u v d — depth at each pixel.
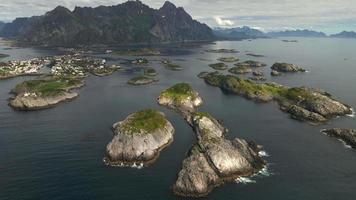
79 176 86.06
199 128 114.00
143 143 97.75
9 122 130.00
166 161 95.06
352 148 108.56
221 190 81.12
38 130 120.50
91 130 120.31
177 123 127.69
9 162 93.56
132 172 88.75
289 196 79.81
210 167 86.38
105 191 79.44
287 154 102.81
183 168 84.69
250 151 96.81
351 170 93.50
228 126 128.12
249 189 82.06
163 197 77.50
